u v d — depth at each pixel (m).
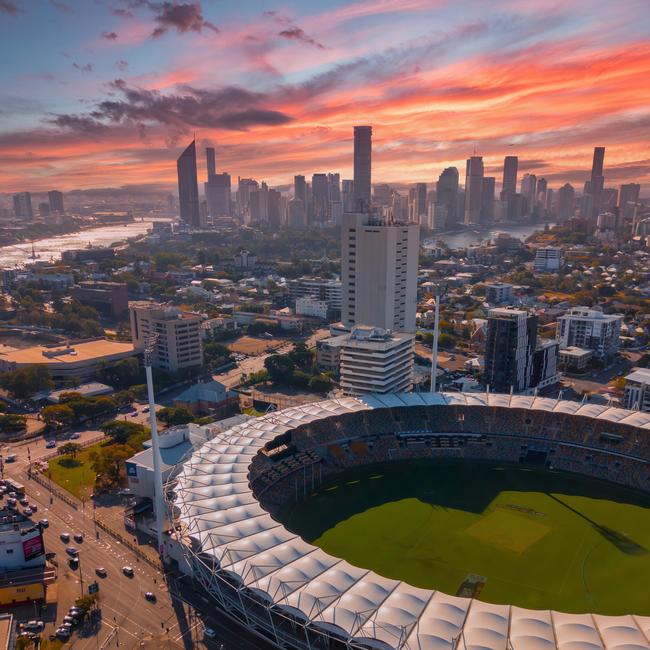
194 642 110.38
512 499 166.62
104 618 117.31
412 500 165.25
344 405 195.25
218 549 109.38
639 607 121.00
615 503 165.12
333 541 144.38
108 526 151.75
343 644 98.81
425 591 98.44
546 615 92.56
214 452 153.50
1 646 98.31
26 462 192.62
